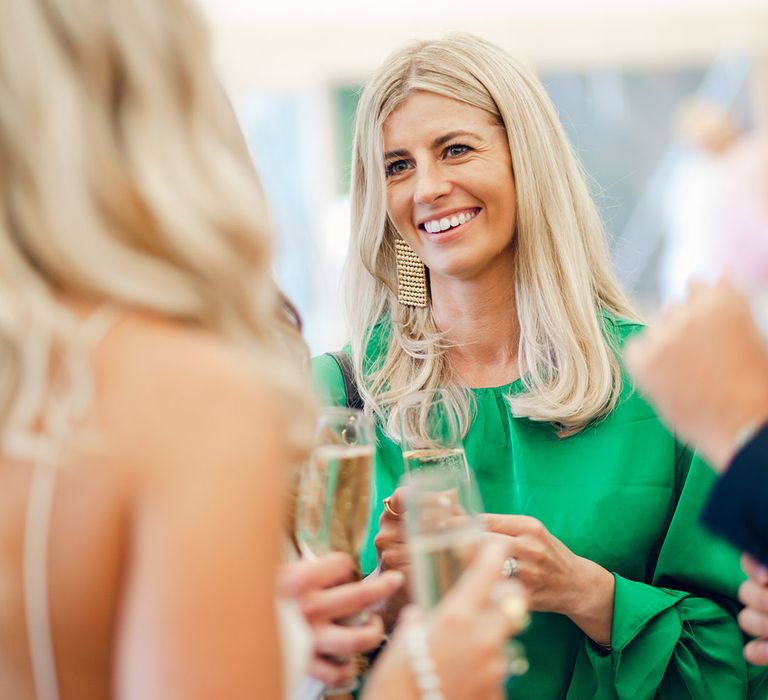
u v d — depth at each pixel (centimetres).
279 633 84
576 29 745
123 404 82
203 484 81
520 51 743
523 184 204
